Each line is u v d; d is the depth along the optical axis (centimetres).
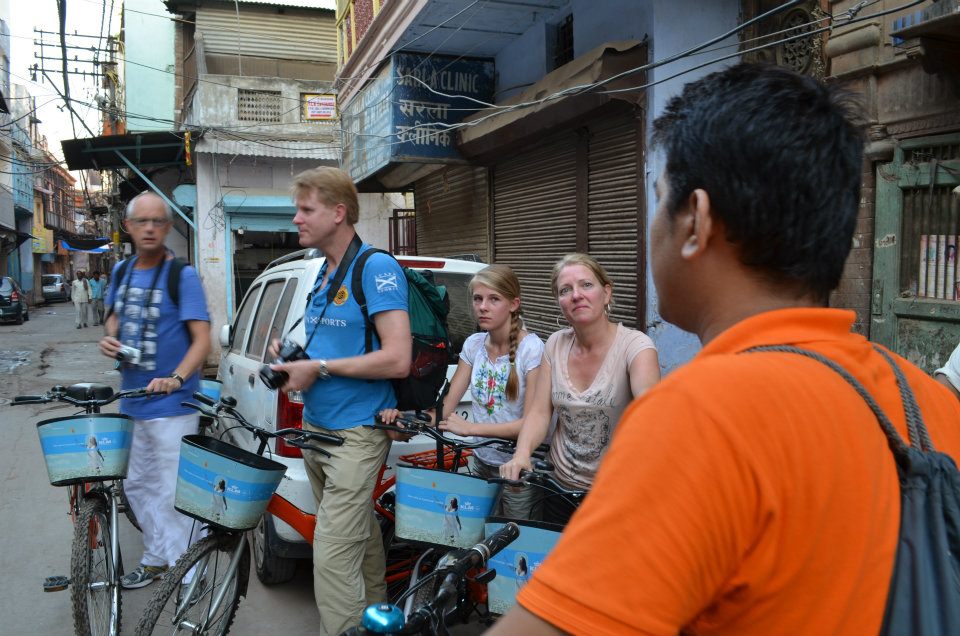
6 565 438
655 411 74
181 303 356
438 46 823
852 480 72
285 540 357
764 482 69
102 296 2462
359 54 1034
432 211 1077
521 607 71
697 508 68
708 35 560
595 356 261
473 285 313
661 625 66
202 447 260
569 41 711
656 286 93
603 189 643
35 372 1266
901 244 443
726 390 72
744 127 81
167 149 1382
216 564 287
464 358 335
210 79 1420
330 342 284
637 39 582
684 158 86
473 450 316
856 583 70
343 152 1211
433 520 248
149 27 1786
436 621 168
